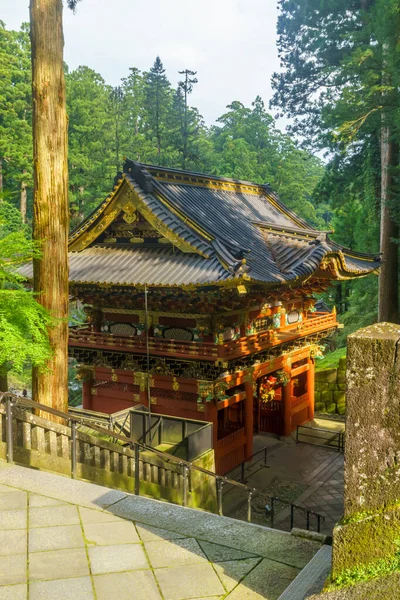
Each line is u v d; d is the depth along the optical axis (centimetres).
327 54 3622
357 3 3428
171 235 2078
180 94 7069
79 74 7500
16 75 6128
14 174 5606
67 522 642
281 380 2577
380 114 3005
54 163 1259
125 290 2095
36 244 1108
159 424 1736
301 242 2322
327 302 4916
